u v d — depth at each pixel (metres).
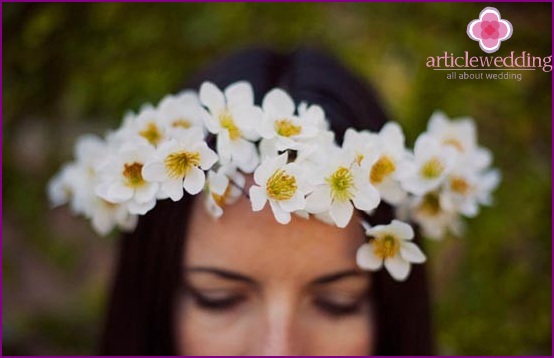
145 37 1.46
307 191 0.65
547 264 1.56
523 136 1.52
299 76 0.93
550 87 1.50
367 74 1.48
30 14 1.41
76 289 1.82
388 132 0.76
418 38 1.48
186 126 0.75
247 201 0.77
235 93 0.71
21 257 1.69
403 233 0.71
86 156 0.89
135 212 0.67
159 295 0.89
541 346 1.58
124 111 1.48
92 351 1.73
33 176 1.58
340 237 0.78
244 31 1.47
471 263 1.57
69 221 1.80
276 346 0.79
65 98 1.49
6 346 1.67
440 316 1.58
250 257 0.77
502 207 1.54
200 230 0.80
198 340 0.84
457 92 1.49
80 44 1.46
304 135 0.68
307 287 0.79
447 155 0.77
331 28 1.49
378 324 0.91
